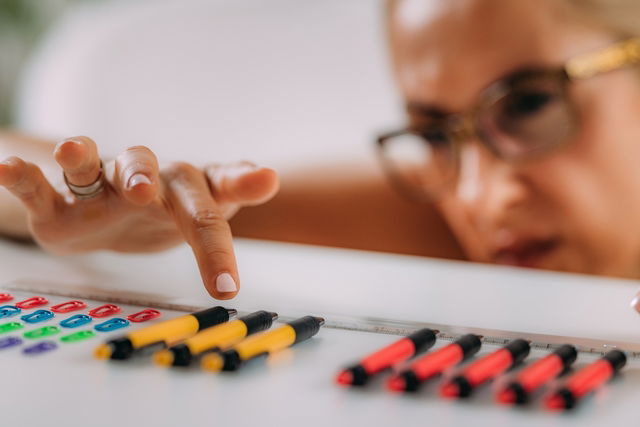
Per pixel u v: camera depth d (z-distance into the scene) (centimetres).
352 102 149
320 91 151
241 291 70
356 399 48
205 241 59
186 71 159
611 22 120
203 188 64
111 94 161
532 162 121
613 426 47
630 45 118
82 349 53
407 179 139
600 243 123
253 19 156
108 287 66
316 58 152
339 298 69
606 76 118
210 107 158
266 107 155
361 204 146
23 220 77
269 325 57
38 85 169
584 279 82
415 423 46
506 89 119
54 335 55
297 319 57
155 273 74
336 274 79
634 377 53
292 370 51
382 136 137
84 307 60
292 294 70
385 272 81
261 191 64
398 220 145
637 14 119
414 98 130
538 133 120
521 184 122
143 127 160
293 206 147
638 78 119
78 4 175
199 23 160
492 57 120
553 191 121
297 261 84
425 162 136
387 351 51
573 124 119
